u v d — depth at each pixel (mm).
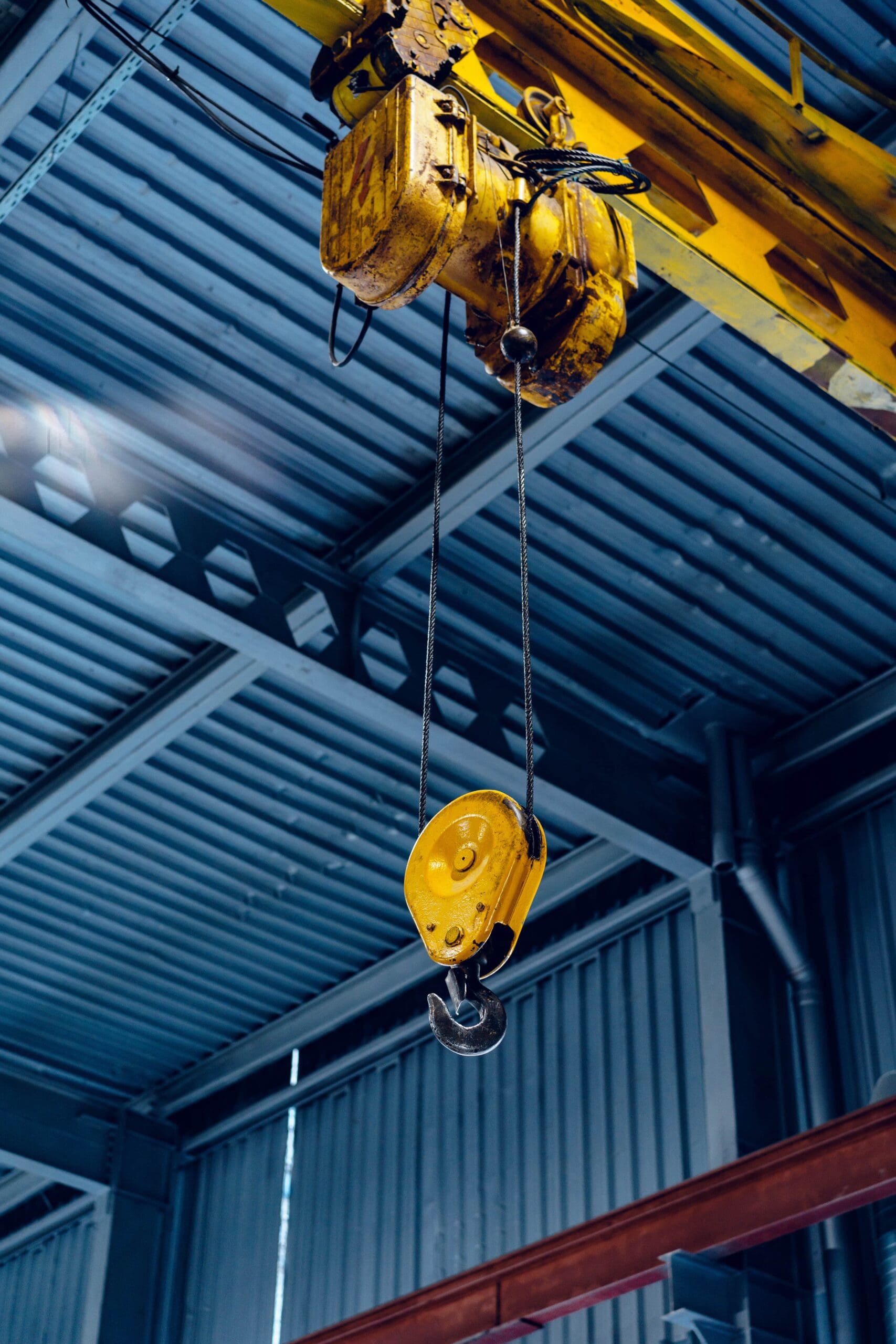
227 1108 16562
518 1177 13156
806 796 12617
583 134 6012
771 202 6488
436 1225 13648
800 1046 11742
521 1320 7883
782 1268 10859
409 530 10930
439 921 4008
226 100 8891
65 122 8664
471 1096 13969
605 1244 7777
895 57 8430
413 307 9781
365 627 11398
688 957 12555
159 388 10367
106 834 13836
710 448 10453
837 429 10164
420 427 10570
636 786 12352
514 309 4527
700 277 6371
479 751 11539
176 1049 16422
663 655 12023
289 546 11234
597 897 13602
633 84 6199
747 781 12406
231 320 10000
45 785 13328
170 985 15484
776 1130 11484
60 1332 16250
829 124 6508
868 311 6676
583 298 4785
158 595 10523
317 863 14109
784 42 8367
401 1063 14891
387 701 11234
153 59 5246
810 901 12305
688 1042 12281
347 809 13586
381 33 5004
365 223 4551
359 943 15008
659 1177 12047
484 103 5273
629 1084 12594
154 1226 16219
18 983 15477
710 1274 10445
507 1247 12953
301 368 10250
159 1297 15953
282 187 9281
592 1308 12078
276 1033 15883
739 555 11148
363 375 10250
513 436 10281
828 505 10734
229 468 10852
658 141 6270
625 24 6207
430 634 4551
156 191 9336
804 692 12289
